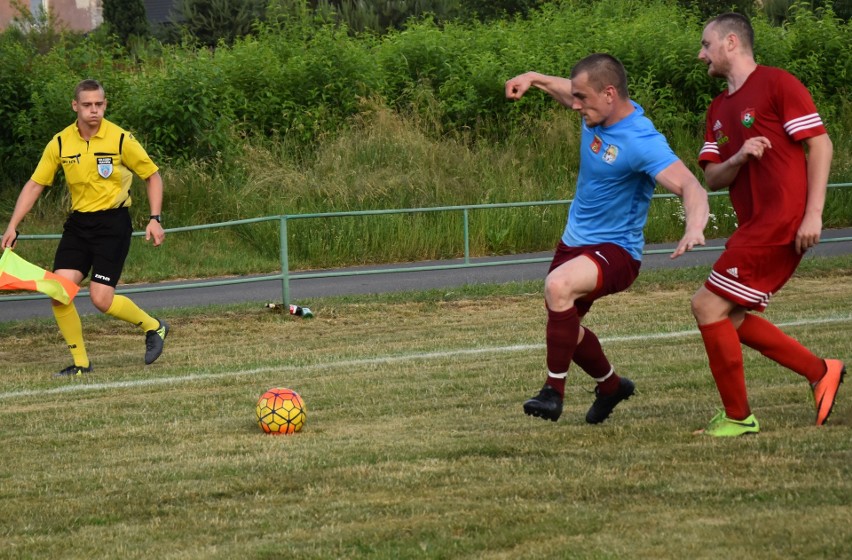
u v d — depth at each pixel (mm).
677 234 30469
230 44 54688
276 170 30562
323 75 34281
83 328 18609
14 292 22734
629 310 18906
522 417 10219
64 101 31031
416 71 36625
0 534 7090
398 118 33844
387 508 7262
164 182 29297
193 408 11414
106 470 8734
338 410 11023
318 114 33281
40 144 30797
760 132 8602
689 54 37281
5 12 60094
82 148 13625
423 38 37312
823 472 7645
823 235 30391
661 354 13711
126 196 13961
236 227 28547
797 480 7465
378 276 25047
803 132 8453
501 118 35688
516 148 34094
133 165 13867
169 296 22688
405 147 31984
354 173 30453
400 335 17109
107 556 6547
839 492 7109
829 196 32750
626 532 6504
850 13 50688
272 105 33562
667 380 11836
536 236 29328
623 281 8922
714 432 9000
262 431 10070
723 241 29484
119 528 7121
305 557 6336
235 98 33438
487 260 27297
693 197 8195
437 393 11727
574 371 12547
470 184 30844
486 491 7566
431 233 28375
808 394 10641
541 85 9602
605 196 8852
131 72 33906
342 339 16922
